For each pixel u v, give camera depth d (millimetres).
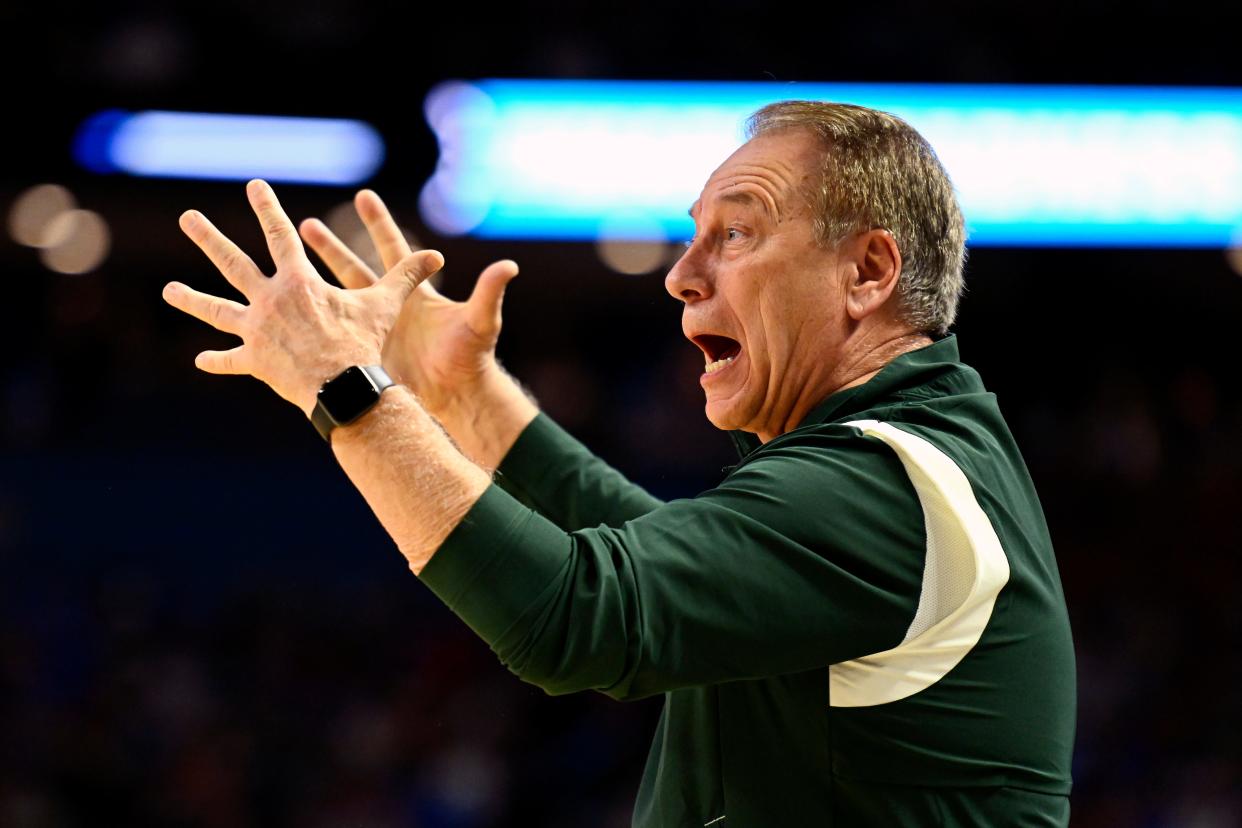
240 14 14766
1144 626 14500
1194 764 12984
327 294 2799
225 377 15977
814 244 3107
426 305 3982
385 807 12812
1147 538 15328
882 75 14547
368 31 14750
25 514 15289
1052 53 14305
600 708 13305
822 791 2770
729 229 3193
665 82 14016
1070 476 15930
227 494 15492
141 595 14961
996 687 2785
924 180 3213
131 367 16078
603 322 17344
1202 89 13891
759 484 2695
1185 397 16312
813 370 3137
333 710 13922
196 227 2869
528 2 14836
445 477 2598
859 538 2670
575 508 3926
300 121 14664
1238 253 14891
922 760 2727
